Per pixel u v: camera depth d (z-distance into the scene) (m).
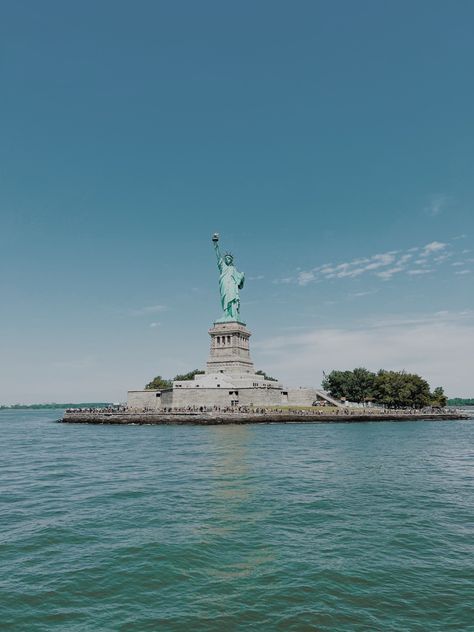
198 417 139.88
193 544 27.89
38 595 21.61
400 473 51.53
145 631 18.48
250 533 29.92
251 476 49.34
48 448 80.81
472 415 196.75
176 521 32.66
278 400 173.62
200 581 22.97
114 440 94.62
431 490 42.47
